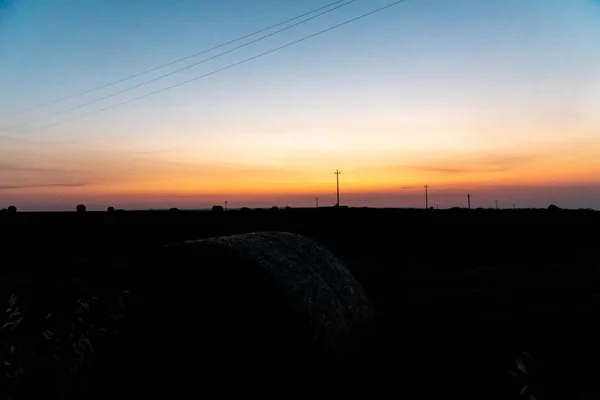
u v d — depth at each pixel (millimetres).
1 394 4590
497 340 6754
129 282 6727
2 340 4898
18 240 17141
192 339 6168
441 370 5816
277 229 19328
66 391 4844
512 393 5062
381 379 5633
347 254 15875
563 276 11281
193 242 6207
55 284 8719
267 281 5637
